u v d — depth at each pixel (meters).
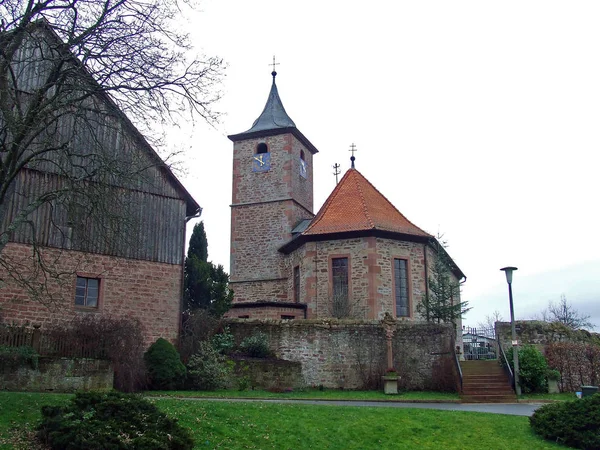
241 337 22.64
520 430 13.84
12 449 9.27
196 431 11.68
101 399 10.58
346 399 18.67
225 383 20.38
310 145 37.34
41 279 19.59
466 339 31.47
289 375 21.34
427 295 26.53
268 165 34.56
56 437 9.45
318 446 11.99
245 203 34.44
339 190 29.06
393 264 26.12
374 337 22.20
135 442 9.43
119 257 21.52
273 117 35.88
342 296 25.48
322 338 22.09
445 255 27.69
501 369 21.92
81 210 13.70
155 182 22.91
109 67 12.91
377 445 12.40
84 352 17.48
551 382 21.78
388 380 20.59
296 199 34.44
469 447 12.63
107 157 13.57
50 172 20.00
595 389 17.33
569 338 24.08
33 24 12.74
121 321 18.98
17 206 19.30
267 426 12.59
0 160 12.34
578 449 12.68
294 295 29.42
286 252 31.64
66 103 12.73
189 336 22.11
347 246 26.28
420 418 14.23
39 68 14.65
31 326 19.02
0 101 12.34
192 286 24.89
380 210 27.88
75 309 20.14
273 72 37.84
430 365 21.73
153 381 19.53
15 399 12.32
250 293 32.88
